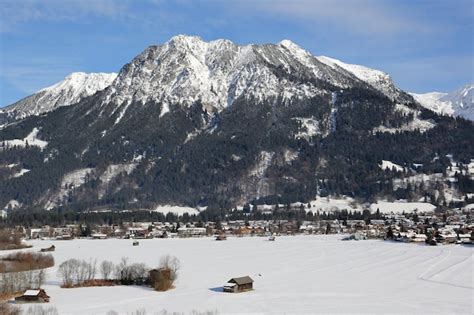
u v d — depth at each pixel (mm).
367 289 171875
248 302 152875
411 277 194750
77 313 138625
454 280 187750
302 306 147875
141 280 180375
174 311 141625
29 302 151875
